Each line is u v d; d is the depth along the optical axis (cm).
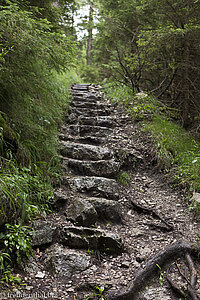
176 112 726
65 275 269
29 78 492
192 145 545
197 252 288
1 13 334
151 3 659
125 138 578
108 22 778
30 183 354
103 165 463
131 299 248
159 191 440
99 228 347
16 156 372
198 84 736
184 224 352
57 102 628
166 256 286
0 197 272
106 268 287
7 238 273
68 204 370
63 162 456
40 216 335
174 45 661
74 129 582
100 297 246
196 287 250
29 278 258
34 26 388
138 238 336
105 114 679
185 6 632
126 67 843
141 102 711
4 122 368
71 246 305
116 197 413
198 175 428
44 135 466
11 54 376
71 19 751
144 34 602
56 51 431
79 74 1388
